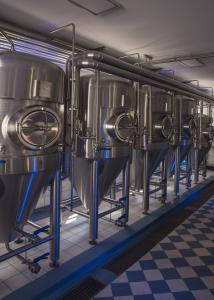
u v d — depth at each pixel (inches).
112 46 137.7
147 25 110.3
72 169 120.0
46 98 80.7
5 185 77.5
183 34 120.7
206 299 84.7
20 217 90.7
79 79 107.0
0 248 109.9
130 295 86.7
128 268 103.1
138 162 167.5
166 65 177.3
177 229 142.2
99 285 92.6
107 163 116.7
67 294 87.7
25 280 87.2
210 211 171.9
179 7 93.9
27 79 76.2
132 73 120.4
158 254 114.2
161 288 90.3
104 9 95.3
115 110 112.1
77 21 106.1
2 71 72.7
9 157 75.4
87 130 110.7
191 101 198.4
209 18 103.0
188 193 201.6
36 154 81.3
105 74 116.6
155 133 152.2
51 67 83.3
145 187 152.0
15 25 108.7
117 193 200.8
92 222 113.0
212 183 255.3
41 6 93.4
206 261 108.0
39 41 114.4
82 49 131.2
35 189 87.9
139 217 147.2
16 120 74.2
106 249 108.7
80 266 95.7
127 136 116.3
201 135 220.1
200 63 171.8
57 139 85.4
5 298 77.9
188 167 219.6
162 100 152.1
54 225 94.8
